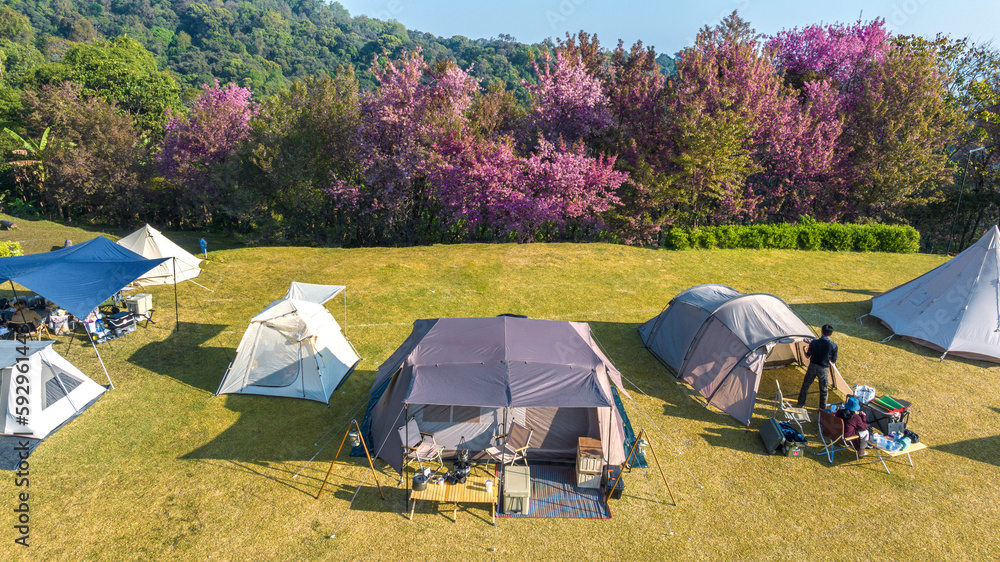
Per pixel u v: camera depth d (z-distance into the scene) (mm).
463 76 29438
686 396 12797
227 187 33969
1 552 7809
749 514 8984
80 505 8836
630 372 13922
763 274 22078
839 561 8008
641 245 28234
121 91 58719
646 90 28469
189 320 16422
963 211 35062
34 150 45594
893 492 9578
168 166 42688
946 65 32250
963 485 9789
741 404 11727
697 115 25719
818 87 28844
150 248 19188
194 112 42406
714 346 12727
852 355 14773
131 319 15320
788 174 29094
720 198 27641
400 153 29438
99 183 42625
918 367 14125
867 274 22359
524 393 8852
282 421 11461
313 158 31094
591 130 29828
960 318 14828
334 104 31438
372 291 19234
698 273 22000
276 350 12438
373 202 29891
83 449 10281
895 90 28203
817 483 9805
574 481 9805
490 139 28641
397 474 9844
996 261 14805
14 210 47719
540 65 32469
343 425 11367
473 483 9125
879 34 30859
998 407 12336
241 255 23406
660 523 8758
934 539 8469
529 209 26391
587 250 24766
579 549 8188
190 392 12461
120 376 13008
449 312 17656
